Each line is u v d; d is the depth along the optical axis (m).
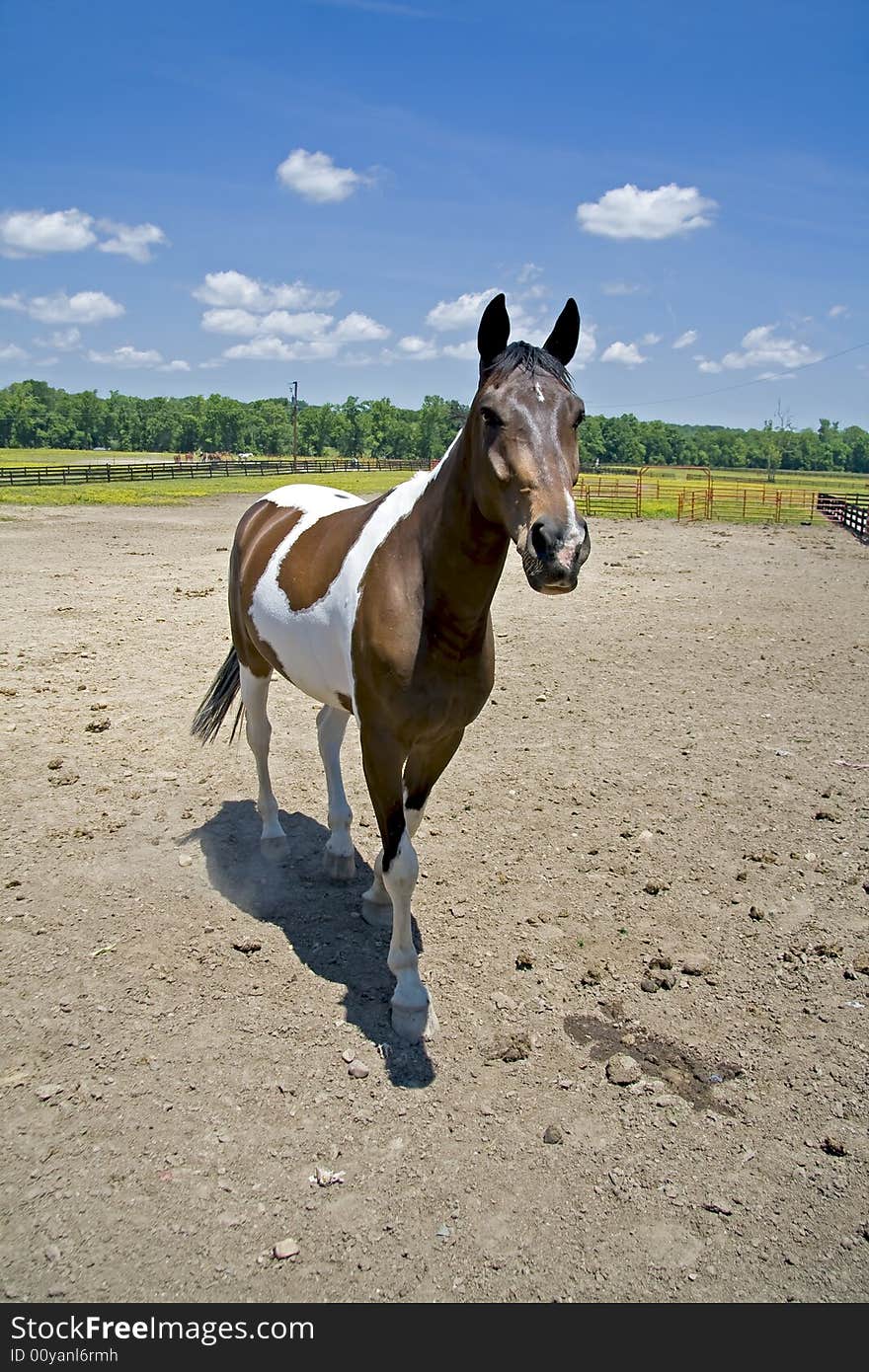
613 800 5.45
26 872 4.34
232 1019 3.35
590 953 3.86
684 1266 2.41
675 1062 3.21
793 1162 2.78
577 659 9.16
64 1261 2.37
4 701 6.97
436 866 4.57
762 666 8.99
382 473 60.28
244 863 4.53
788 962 3.82
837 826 5.15
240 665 4.62
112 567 14.72
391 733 3.21
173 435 134.12
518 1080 3.10
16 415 137.00
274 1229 2.48
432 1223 2.51
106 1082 3.00
